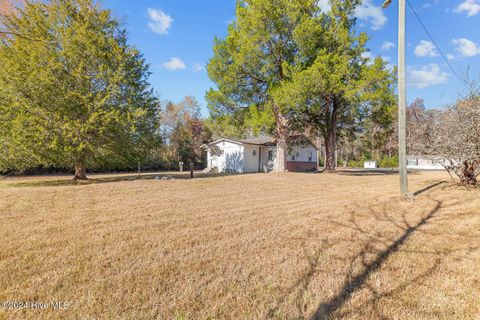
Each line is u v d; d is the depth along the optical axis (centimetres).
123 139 1199
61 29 1110
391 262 304
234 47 1486
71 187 897
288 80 1440
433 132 901
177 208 595
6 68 1015
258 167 2348
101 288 245
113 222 471
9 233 400
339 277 269
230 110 1638
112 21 1266
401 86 710
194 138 3647
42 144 1052
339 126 1944
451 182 1041
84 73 1144
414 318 202
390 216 525
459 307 216
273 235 405
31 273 273
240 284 255
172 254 328
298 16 1409
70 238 382
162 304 221
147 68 1352
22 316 202
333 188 977
